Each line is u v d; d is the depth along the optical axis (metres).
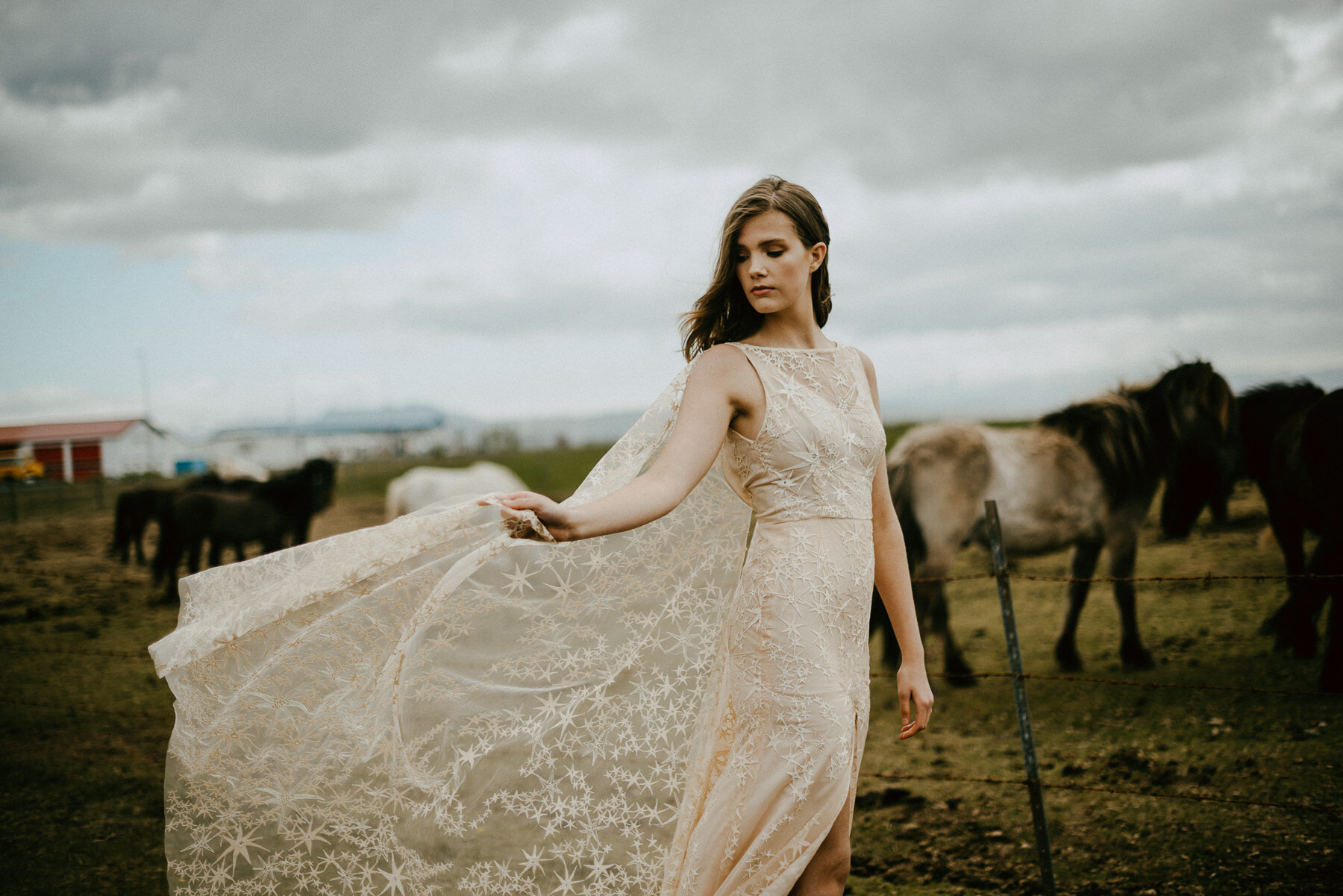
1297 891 2.68
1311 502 5.36
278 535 10.80
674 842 1.88
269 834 1.91
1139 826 3.29
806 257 1.82
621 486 1.90
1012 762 4.17
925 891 2.94
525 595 2.07
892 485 6.04
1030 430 6.20
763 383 1.79
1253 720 4.38
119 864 3.29
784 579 1.76
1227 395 6.07
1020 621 7.39
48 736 5.00
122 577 11.64
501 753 2.00
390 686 1.86
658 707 2.04
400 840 1.92
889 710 5.25
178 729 1.88
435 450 36.19
